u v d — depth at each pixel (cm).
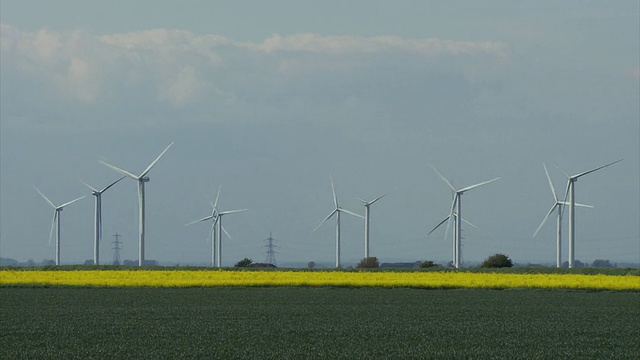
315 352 10338
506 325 13175
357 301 17188
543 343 11225
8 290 19762
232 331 12312
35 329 12538
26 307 15962
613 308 15988
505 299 17738
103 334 11981
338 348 10681
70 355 10100
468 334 12088
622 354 10331
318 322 13488
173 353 10250
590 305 16538
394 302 16988
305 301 17175
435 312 15075
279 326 12912
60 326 12925
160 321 13588
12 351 10406
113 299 17588
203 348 10662
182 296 18300
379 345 10938
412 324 13238
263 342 11175
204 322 13462
